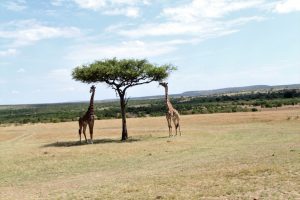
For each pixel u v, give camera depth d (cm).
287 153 2091
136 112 8925
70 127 5362
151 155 2575
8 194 1636
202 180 1523
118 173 2011
